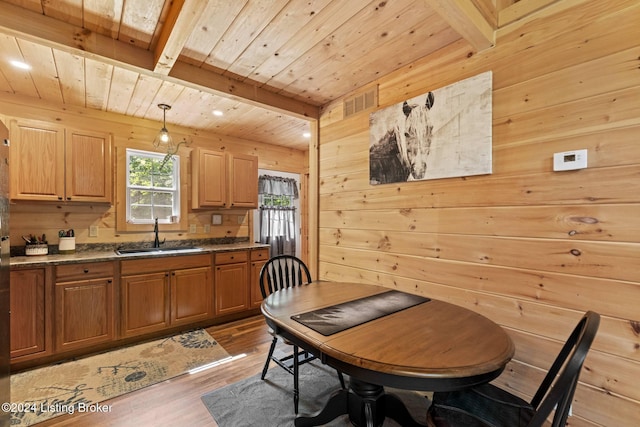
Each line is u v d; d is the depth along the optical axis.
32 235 2.73
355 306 1.64
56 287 2.40
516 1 1.69
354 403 1.66
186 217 3.66
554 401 0.81
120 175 3.22
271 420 1.75
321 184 2.97
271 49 1.98
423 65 2.08
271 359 2.32
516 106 1.60
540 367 1.50
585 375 1.36
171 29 1.58
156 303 2.90
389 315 1.49
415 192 2.12
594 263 1.34
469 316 1.48
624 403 1.25
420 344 1.16
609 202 1.30
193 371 2.29
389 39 1.87
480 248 1.75
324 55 2.06
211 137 3.97
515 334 1.60
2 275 1.62
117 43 1.84
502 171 1.66
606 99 1.31
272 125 3.67
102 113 3.13
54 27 1.64
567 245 1.42
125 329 2.72
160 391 2.03
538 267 1.52
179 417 1.77
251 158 3.95
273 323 1.46
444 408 1.16
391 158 2.26
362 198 2.53
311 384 2.12
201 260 3.20
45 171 2.56
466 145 1.80
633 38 1.24
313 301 1.74
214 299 3.30
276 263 2.96
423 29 1.77
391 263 2.28
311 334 1.26
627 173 1.25
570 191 1.41
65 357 2.47
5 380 1.64
